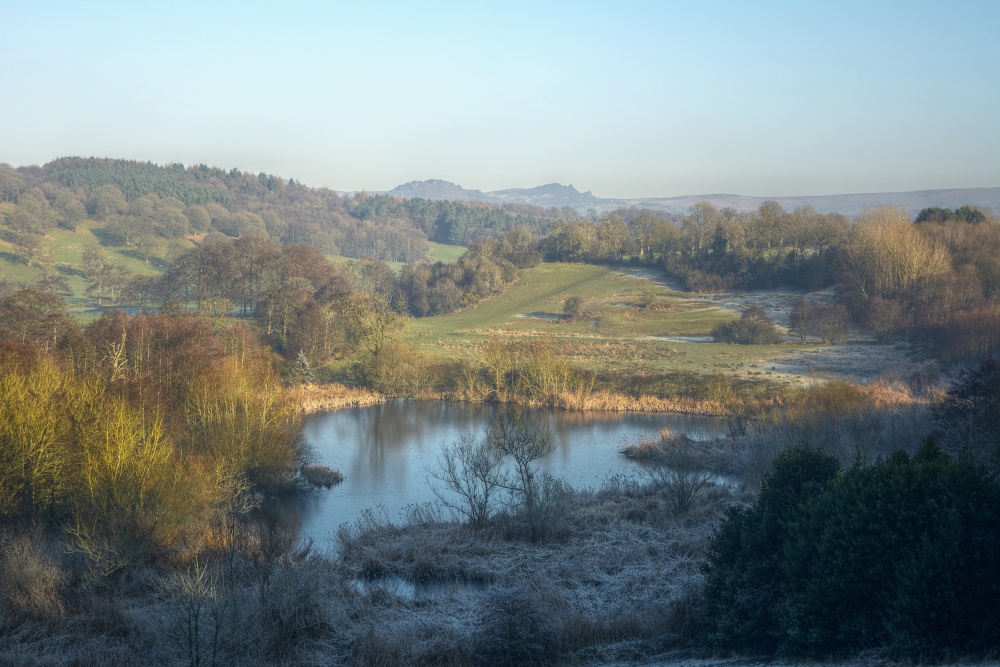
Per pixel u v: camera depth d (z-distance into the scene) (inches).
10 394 1277.1
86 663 804.6
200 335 2420.0
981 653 554.9
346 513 1560.0
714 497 1508.4
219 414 1646.2
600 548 1210.6
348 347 3540.8
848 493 690.2
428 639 861.2
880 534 642.8
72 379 1528.1
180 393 1791.3
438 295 5821.9
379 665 796.6
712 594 797.2
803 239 5477.4
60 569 1036.5
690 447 2021.4
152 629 843.4
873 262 4382.4
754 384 2891.2
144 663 790.5
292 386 3085.6
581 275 6471.5
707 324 4680.1
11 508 1221.1
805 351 3767.2
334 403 2913.4
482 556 1207.6
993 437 1282.0
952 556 590.9
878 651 601.6
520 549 1232.2
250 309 4862.2
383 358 3228.3
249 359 2490.2
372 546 1249.4
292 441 1851.6
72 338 2228.1
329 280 4847.4
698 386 2923.2
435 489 1742.1
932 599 582.2
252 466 1669.5
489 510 1416.1
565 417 2699.3
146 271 7386.8
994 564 589.0
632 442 2223.2
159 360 1946.4
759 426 2130.9
